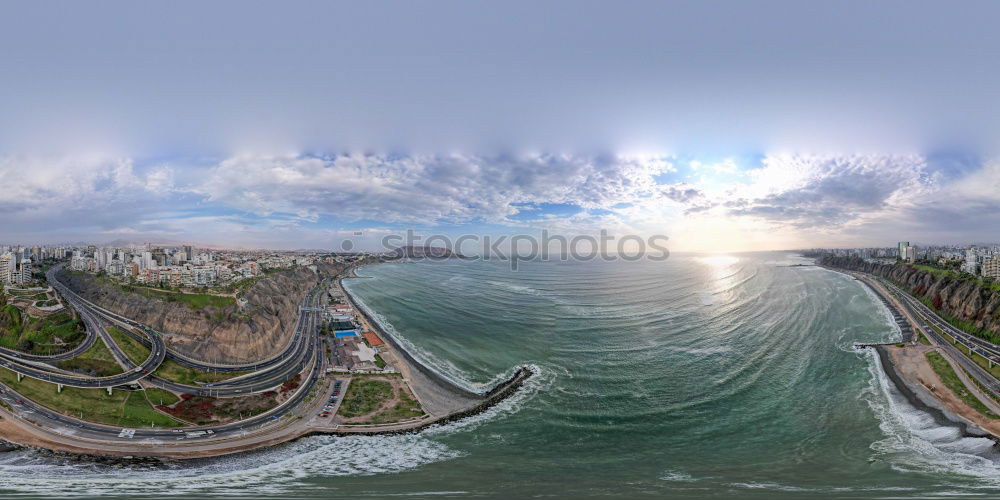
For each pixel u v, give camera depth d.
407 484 53.59
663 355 105.19
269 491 50.91
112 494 49.12
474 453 64.81
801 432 70.00
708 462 60.75
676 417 75.31
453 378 95.06
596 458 62.34
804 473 56.53
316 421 76.00
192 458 63.91
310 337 131.50
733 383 88.62
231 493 50.19
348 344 122.75
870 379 91.56
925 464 59.72
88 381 85.69
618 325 133.25
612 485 52.12
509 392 86.44
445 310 166.75
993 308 126.56
